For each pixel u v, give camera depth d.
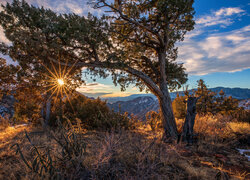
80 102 10.97
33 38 7.54
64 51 8.01
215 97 13.96
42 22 7.33
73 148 3.23
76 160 3.01
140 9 9.47
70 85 10.39
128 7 9.48
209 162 4.39
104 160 2.92
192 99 7.19
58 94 10.65
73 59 8.80
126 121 8.61
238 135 6.80
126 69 8.85
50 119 9.42
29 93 11.23
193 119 6.96
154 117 10.20
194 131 7.41
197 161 4.43
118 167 3.08
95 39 7.86
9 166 3.38
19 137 6.37
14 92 11.16
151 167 2.92
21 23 7.50
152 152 3.86
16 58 8.35
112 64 8.31
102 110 9.62
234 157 4.87
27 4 7.54
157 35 9.20
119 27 10.56
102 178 2.71
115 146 3.41
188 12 8.72
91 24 8.27
